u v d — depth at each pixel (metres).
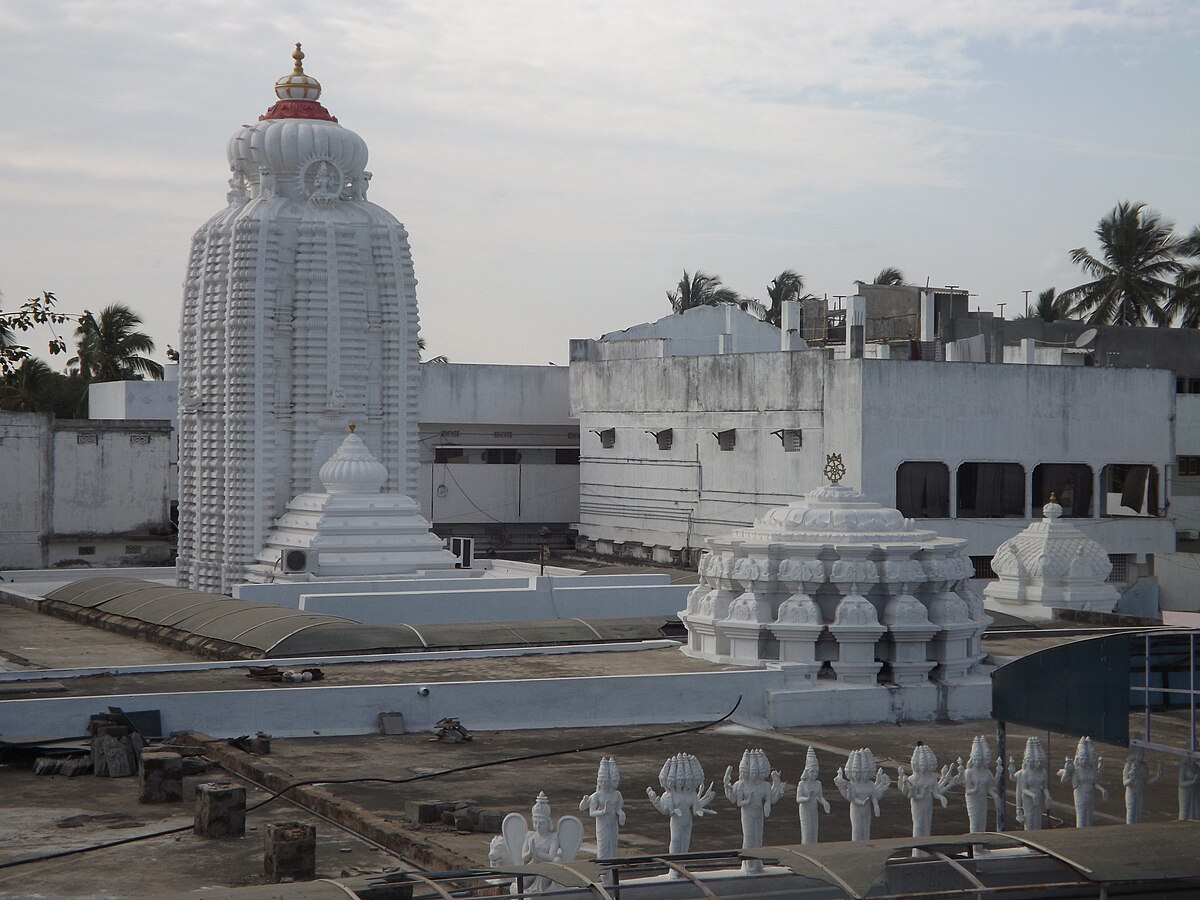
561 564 75.31
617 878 15.94
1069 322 83.62
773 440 65.00
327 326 55.47
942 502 62.88
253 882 20.91
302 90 57.81
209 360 56.53
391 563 51.41
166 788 25.84
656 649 39.34
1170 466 67.75
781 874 16.41
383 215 57.50
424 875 15.23
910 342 68.44
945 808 26.39
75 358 108.44
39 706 29.69
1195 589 68.25
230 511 55.25
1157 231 95.06
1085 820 23.39
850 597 35.69
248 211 55.97
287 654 36.44
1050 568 48.97
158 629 42.19
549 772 28.55
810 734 33.56
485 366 83.31
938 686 35.91
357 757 29.36
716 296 122.75
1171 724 26.14
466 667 35.97
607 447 77.00
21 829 23.81
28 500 73.81
